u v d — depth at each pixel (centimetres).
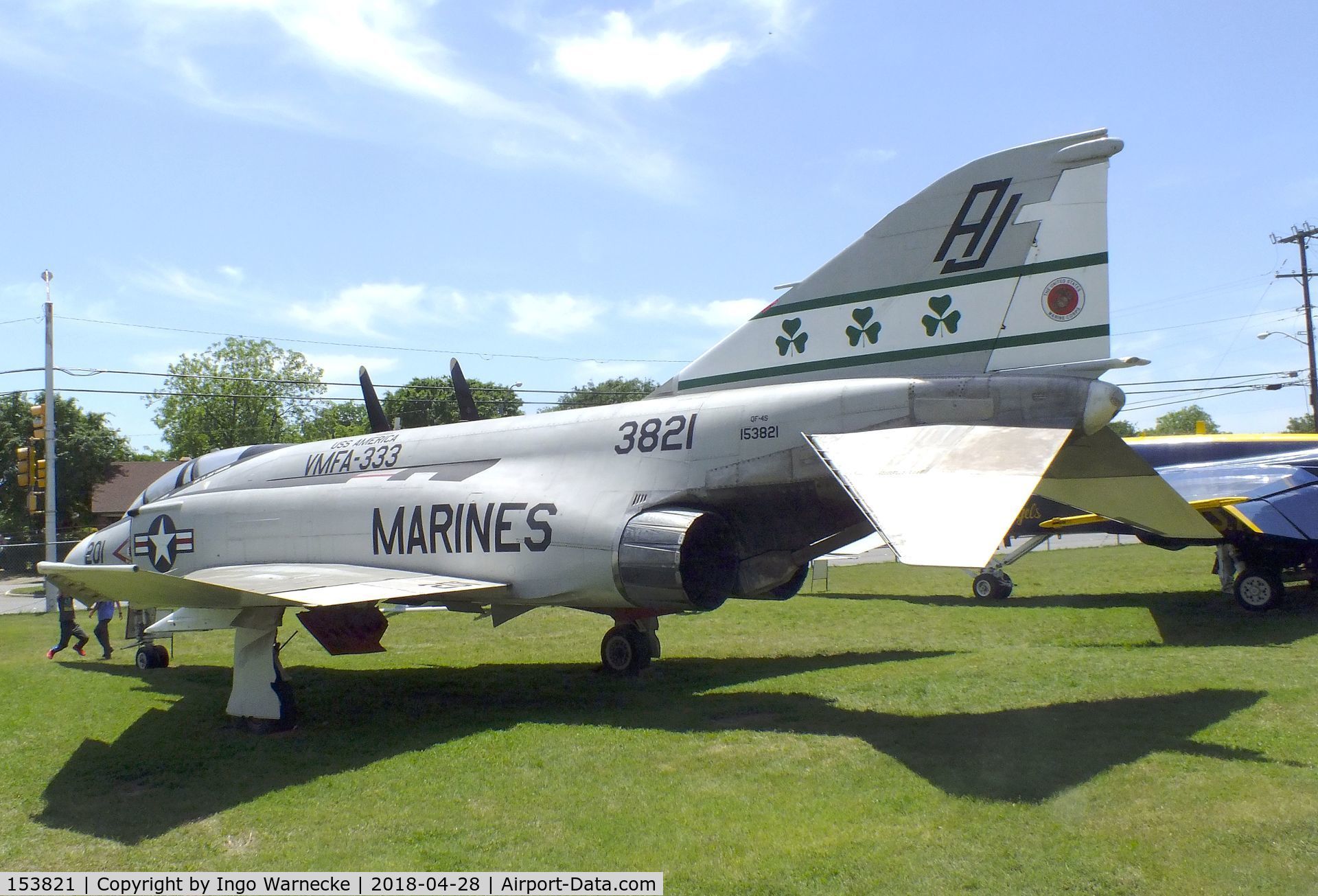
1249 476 1219
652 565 766
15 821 546
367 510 959
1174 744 553
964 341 725
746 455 776
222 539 1077
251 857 478
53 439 2147
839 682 806
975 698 710
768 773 554
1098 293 671
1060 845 421
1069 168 695
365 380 1169
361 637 891
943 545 468
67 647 1320
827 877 406
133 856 487
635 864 436
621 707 770
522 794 548
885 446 629
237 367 5147
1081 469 738
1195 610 1200
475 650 1148
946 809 473
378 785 582
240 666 755
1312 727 569
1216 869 390
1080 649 923
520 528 848
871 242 779
